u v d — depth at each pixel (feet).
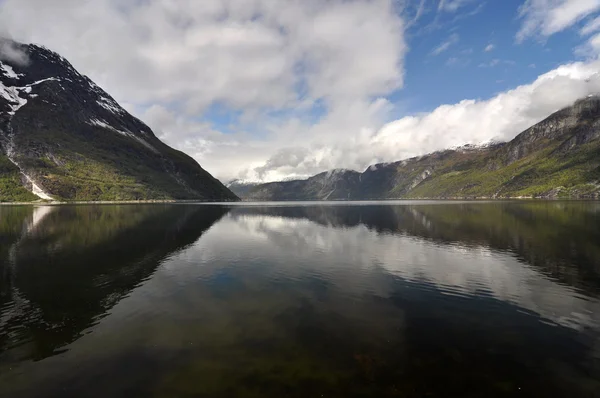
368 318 69.87
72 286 94.73
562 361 52.13
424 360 52.13
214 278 103.09
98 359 53.01
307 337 60.44
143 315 72.08
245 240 182.50
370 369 49.39
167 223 278.26
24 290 91.20
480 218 299.38
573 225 230.27
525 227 223.92
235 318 69.82
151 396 42.98
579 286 92.63
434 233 205.05
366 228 239.91
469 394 43.55
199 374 48.01
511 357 53.36
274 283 97.45
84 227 241.14
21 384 46.39
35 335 62.44
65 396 43.52
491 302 80.07
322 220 314.55
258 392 43.47
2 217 319.68
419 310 74.69
